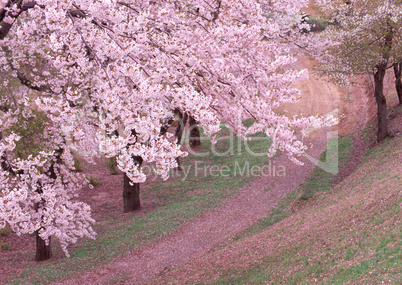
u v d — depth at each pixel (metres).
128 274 17.70
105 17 7.53
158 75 8.67
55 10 6.73
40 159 10.80
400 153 21.77
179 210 25.75
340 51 25.20
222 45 10.87
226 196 27.05
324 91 41.69
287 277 11.69
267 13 22.58
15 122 14.30
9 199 7.50
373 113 32.97
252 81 11.45
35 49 15.62
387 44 23.64
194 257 18.64
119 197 30.42
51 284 16.95
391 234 10.61
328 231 14.32
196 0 11.58
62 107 7.23
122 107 7.86
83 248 21.48
